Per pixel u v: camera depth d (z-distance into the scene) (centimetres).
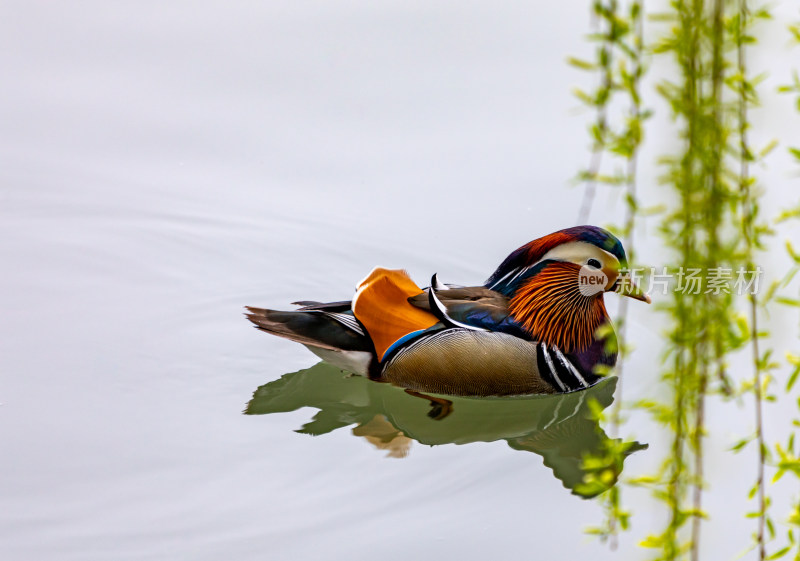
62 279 1529
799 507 615
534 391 1298
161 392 1253
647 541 592
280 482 1070
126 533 974
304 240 1633
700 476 577
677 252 548
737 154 533
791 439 604
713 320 552
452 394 1291
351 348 1290
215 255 1612
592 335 1323
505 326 1298
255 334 1412
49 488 1040
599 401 1311
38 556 938
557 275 1301
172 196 1716
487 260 1578
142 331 1402
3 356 1308
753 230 552
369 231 1655
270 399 1255
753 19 521
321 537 976
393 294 1306
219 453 1123
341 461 1121
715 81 512
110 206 1698
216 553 948
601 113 528
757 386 595
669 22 524
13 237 1617
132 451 1116
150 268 1564
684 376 568
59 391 1234
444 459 1141
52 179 1742
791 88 590
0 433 1135
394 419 1252
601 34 514
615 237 1288
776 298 589
